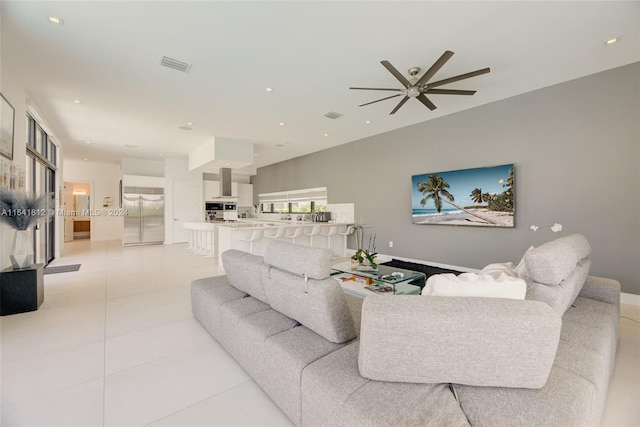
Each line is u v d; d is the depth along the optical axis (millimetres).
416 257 5754
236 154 6723
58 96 4078
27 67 3275
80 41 2799
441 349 1107
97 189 9883
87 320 2887
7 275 2994
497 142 4527
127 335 2561
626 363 2125
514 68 3455
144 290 3955
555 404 1091
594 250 3637
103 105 4438
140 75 3504
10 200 2990
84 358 2166
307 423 1356
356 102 4449
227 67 3344
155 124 5434
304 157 8641
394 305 1170
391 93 4121
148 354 2238
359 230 6922
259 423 1536
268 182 10508
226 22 2547
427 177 5453
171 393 1775
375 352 1166
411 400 1118
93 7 2330
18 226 3115
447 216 5180
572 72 3574
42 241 5539
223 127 5691
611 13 2471
